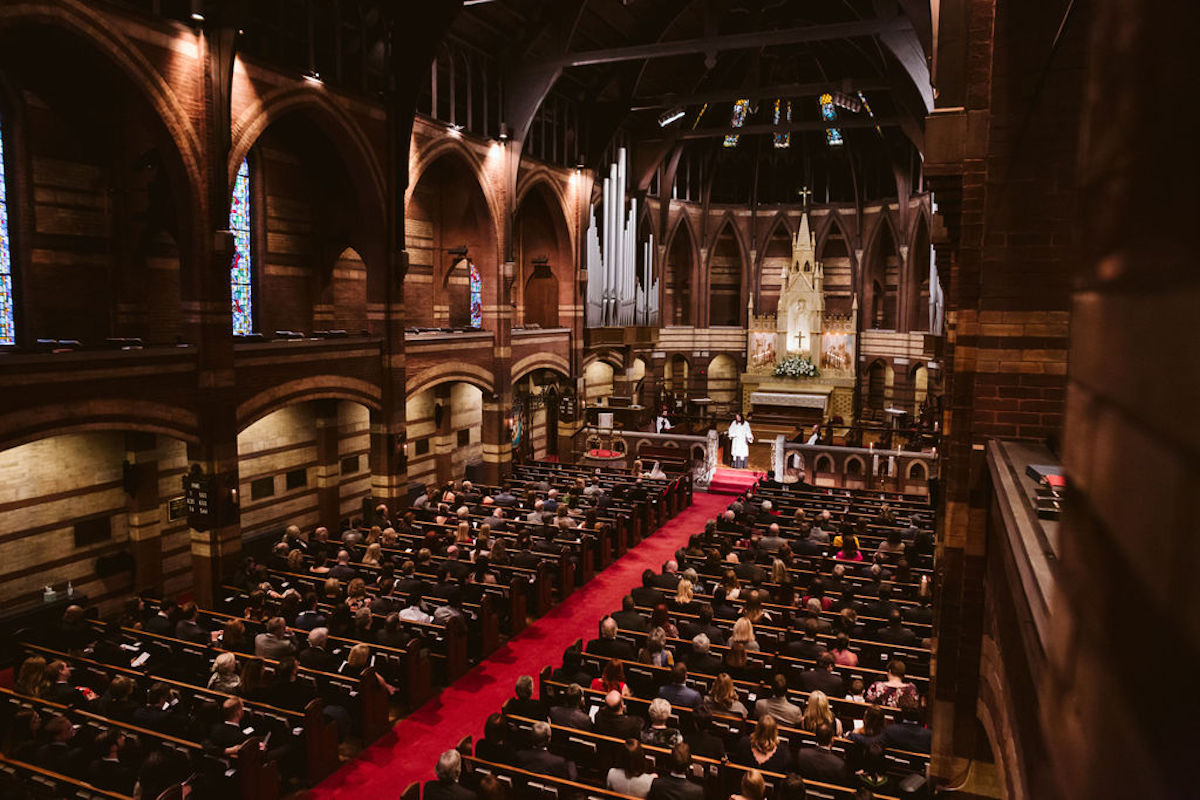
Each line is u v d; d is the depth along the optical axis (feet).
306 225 67.77
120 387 45.34
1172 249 1.47
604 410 103.19
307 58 57.67
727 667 34.04
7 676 42.24
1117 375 1.89
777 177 128.67
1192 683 1.27
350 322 73.31
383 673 39.37
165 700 31.55
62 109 49.24
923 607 41.45
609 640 36.55
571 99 91.86
